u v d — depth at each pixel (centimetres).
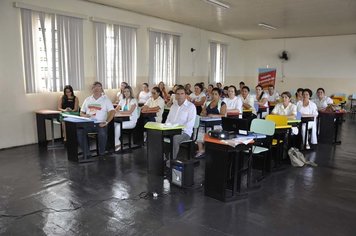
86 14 637
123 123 510
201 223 268
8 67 520
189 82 968
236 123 343
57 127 604
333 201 319
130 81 754
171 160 359
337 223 271
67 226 260
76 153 442
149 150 395
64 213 283
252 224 267
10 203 304
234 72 1225
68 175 389
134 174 395
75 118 459
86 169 414
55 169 412
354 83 1071
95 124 460
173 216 280
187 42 939
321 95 667
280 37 1188
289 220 276
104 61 686
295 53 1180
